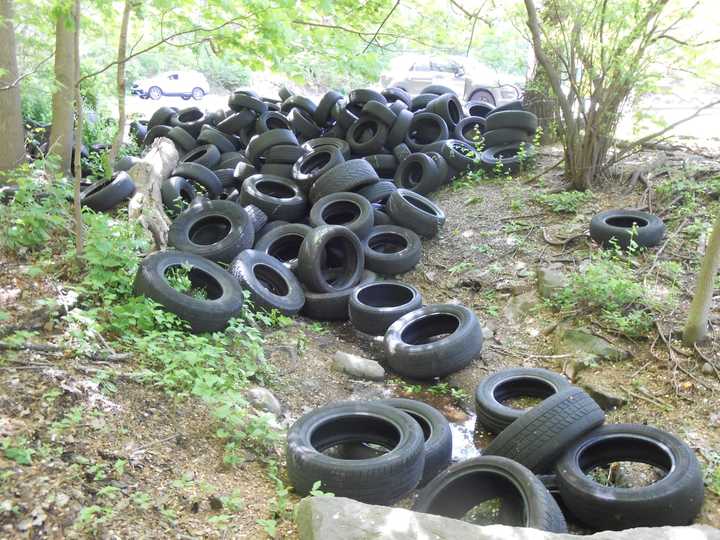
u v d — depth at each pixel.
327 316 6.18
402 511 3.19
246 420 4.23
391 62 13.67
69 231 5.54
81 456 3.52
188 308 4.91
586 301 5.73
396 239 7.01
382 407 4.19
